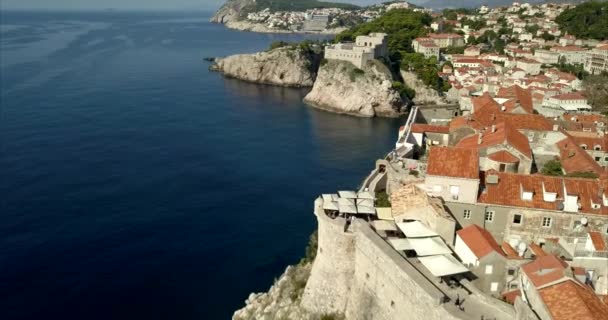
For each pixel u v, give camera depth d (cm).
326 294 4897
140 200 9712
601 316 3544
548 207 5128
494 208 5212
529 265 4300
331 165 12169
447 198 5288
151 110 17475
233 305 6456
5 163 11431
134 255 7625
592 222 5062
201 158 12481
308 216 9156
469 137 7219
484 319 3641
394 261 4038
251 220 8950
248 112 18250
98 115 16250
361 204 5119
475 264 4547
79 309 6303
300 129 15975
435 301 3594
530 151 6391
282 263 7475
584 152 6962
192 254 7700
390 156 6975
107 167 11512
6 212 8925
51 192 9900
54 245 7831
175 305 6444
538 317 3806
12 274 7000
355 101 19425
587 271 4719
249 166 11975
